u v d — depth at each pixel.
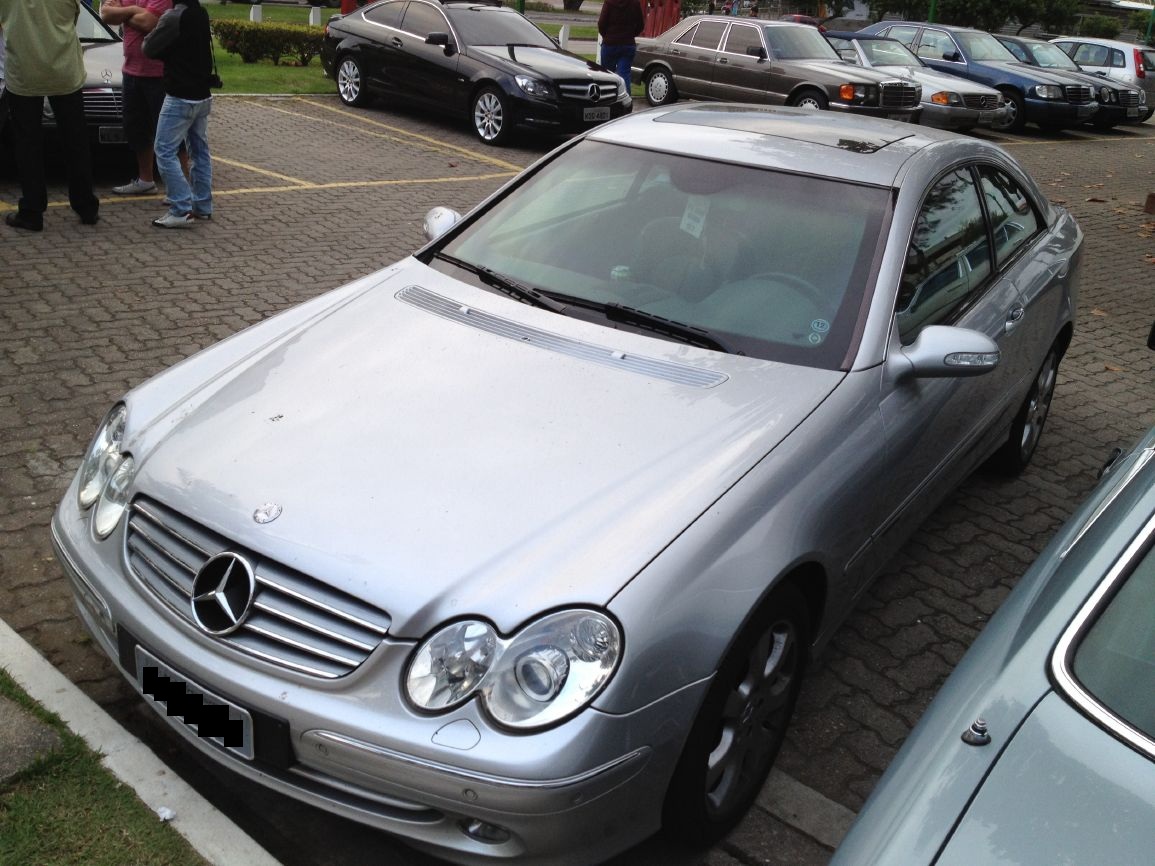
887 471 3.29
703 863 2.87
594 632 2.38
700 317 3.47
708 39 16.86
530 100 12.48
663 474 2.79
